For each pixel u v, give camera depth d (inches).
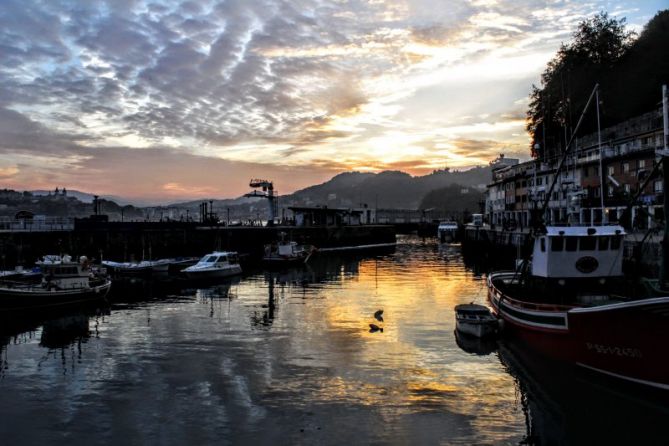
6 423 631.2
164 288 1788.9
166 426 619.2
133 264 2228.1
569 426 614.9
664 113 761.6
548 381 761.6
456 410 658.8
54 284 1374.3
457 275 2102.6
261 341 1002.1
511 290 1102.4
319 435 590.6
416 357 880.9
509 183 3809.1
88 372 823.1
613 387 712.4
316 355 900.0
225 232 2970.0
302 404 679.7
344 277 2076.8
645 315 633.6
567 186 1499.8
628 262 1339.8
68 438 590.2
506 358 873.5
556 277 942.4
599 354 717.3
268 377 786.8
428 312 1274.6
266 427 612.4
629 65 2938.0
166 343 995.9
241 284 1888.5
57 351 946.7
